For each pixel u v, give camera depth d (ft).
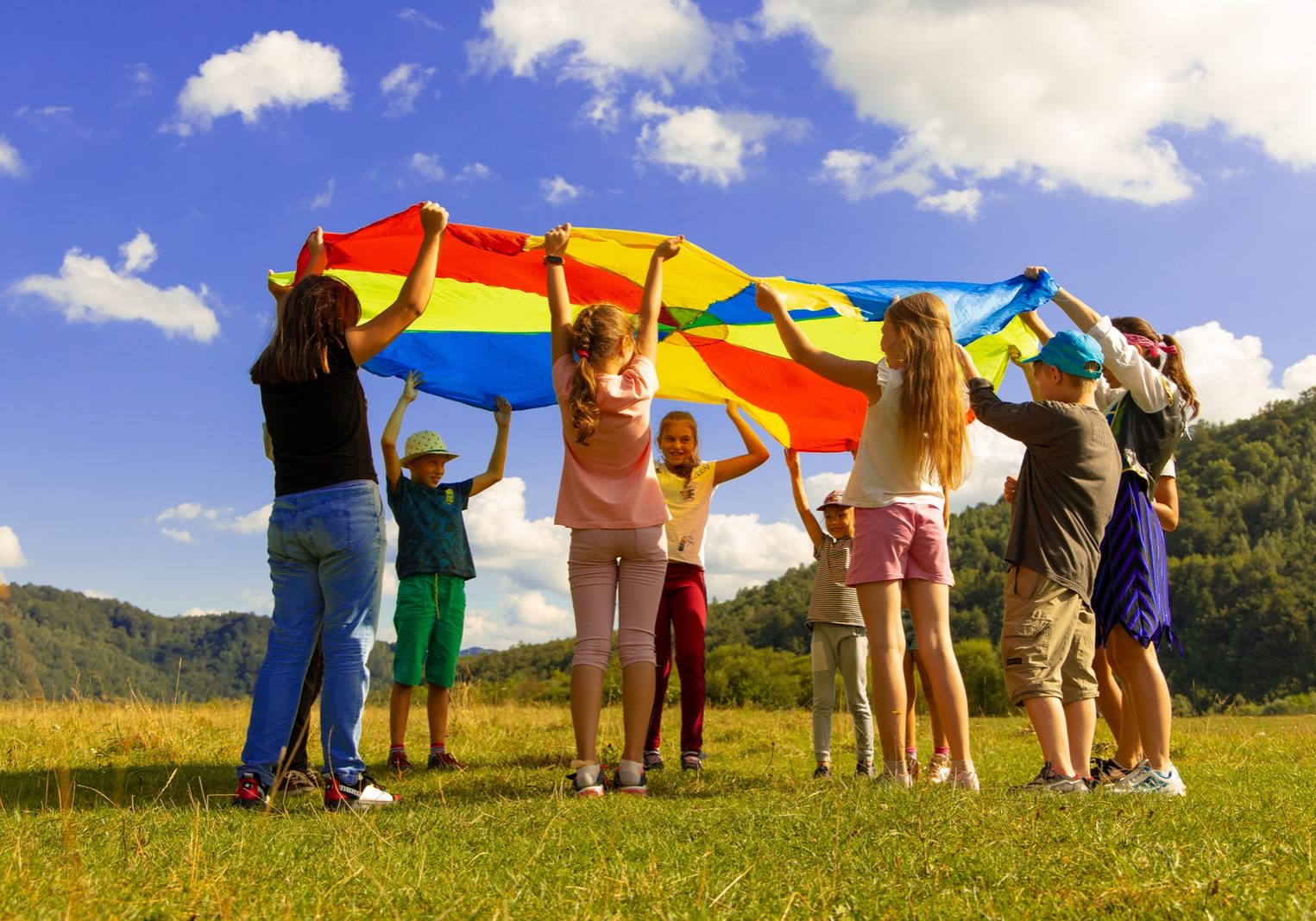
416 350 19.53
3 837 8.16
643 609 13.24
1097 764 14.83
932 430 12.68
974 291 16.89
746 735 25.88
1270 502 308.60
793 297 16.87
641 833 8.91
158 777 14.93
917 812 9.18
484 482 19.60
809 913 6.33
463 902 6.51
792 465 19.20
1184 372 14.62
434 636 18.17
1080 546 12.24
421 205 12.47
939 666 12.49
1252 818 9.45
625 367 13.60
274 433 12.23
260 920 6.06
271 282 15.24
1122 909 6.23
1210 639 237.86
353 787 11.59
